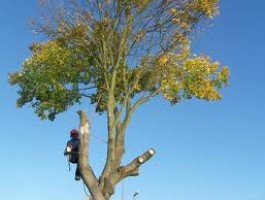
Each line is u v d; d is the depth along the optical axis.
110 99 22.03
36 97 24.89
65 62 24.19
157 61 22.84
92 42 22.86
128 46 22.69
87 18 22.36
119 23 22.30
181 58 23.23
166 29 22.42
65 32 22.78
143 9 22.12
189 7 22.20
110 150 21.12
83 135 20.69
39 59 24.47
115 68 22.44
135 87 22.81
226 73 24.34
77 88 24.56
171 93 23.55
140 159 21.03
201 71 23.73
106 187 20.59
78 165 20.64
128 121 21.95
